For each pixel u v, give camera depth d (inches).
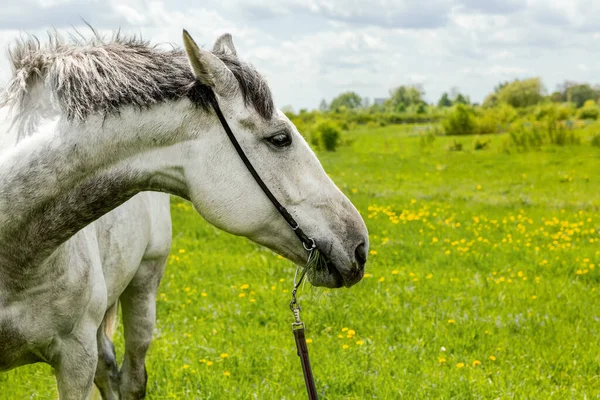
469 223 456.1
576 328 247.8
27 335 115.1
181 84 107.7
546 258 355.3
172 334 237.8
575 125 1400.1
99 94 105.1
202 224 443.5
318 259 117.4
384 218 470.9
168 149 110.0
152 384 194.1
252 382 197.5
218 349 221.8
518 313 263.4
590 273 328.2
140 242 154.0
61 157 104.6
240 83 109.7
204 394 184.9
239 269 331.0
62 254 114.0
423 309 267.4
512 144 1162.6
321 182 116.6
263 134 110.7
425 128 1873.8
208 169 110.3
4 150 107.0
